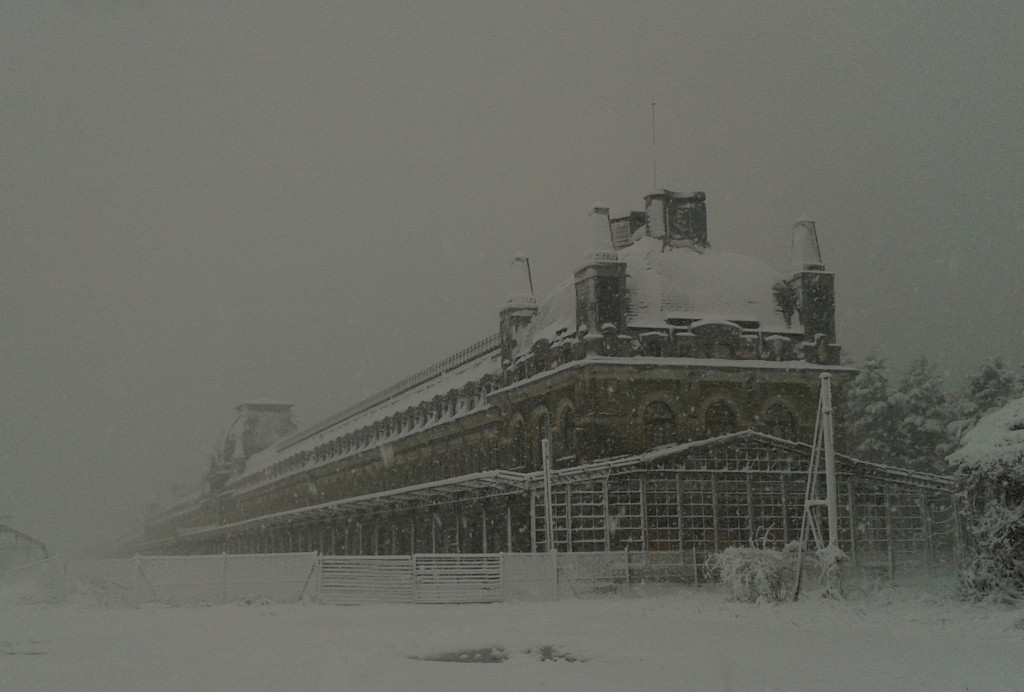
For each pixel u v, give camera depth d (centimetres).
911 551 4597
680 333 5156
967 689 1548
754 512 4609
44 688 1617
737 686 1571
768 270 5581
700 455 4200
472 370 7200
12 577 4856
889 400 8550
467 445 6925
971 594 3023
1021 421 3083
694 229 5784
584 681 1634
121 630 2719
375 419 9269
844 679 1645
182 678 1711
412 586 3891
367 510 6450
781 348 5253
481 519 5791
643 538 4228
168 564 3975
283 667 1845
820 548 3378
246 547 11200
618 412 4981
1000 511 2986
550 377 5256
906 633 2420
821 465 4328
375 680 1667
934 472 8175
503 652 2073
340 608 3594
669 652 2031
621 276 5125
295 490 11825
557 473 4359
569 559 3988
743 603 3306
